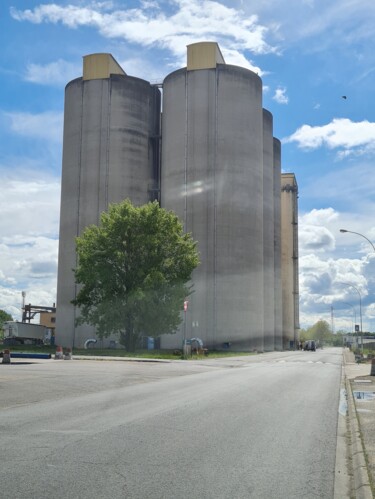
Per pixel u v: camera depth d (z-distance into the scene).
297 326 132.38
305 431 10.84
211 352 72.56
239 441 9.51
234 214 82.88
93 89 88.12
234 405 14.48
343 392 19.52
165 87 89.19
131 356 49.28
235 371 30.44
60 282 87.31
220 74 85.25
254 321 83.12
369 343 99.88
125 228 56.97
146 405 14.17
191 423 11.28
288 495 6.38
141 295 54.50
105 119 87.44
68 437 9.52
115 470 7.25
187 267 58.59
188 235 60.84
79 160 87.88
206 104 84.69
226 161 83.69
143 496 6.12
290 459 8.27
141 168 88.19
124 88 87.81
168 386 20.03
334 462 8.18
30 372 26.58
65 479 6.75
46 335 103.88
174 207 84.56
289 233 132.38
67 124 90.38
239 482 6.85
